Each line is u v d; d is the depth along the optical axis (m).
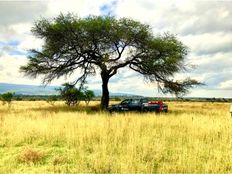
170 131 12.00
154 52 31.12
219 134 11.56
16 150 9.74
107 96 32.34
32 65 31.06
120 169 7.20
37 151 8.91
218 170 7.20
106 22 28.92
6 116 18.61
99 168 7.36
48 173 7.18
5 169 7.46
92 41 30.25
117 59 31.75
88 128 12.11
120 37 29.56
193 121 14.78
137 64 31.64
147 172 7.06
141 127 13.66
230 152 8.72
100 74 32.34
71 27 28.89
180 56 30.78
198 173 7.02
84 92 36.62
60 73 32.06
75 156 8.70
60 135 11.65
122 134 11.14
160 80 32.12
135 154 8.16
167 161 8.16
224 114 23.02
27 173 7.18
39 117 17.98
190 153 8.41
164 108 26.41
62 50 30.92
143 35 29.80
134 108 25.97
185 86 31.92
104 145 9.24
